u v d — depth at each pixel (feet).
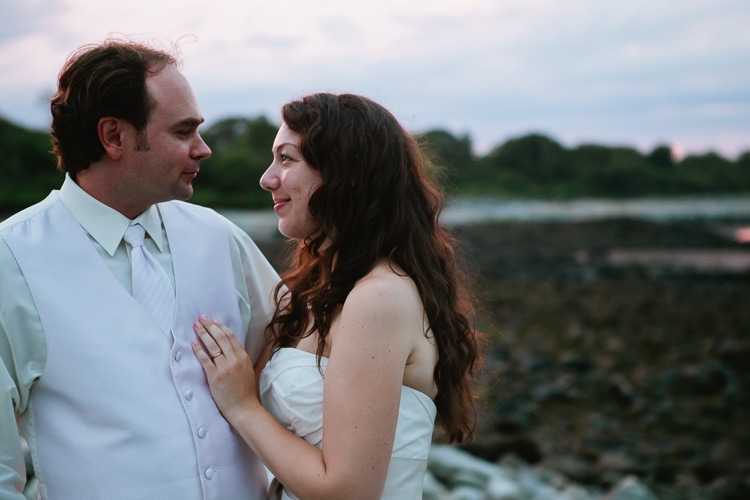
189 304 7.73
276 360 7.77
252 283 8.71
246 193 195.00
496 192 299.79
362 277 7.33
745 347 44.01
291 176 7.50
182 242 7.96
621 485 21.47
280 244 96.27
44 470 7.18
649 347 47.21
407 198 7.57
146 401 7.22
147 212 7.77
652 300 67.41
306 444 7.14
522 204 283.38
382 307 6.92
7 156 152.25
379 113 7.56
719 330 53.26
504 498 18.49
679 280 85.05
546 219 198.70
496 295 67.87
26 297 7.10
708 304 66.03
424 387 7.45
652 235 153.28
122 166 7.27
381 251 7.42
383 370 6.85
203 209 8.50
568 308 61.57
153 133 7.22
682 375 37.78
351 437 6.76
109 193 7.43
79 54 7.32
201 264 7.98
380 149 7.39
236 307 8.22
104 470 7.07
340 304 7.32
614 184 337.31
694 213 239.30
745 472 25.21
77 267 7.32
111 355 7.20
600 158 351.25
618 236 151.12
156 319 7.48
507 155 343.05
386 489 7.13
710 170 363.35
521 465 23.26
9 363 7.09
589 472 23.80
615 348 46.21
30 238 7.28
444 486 19.93
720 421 32.42
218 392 7.51
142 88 7.14
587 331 51.98
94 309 7.26
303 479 6.87
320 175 7.37
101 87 7.06
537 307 61.77
